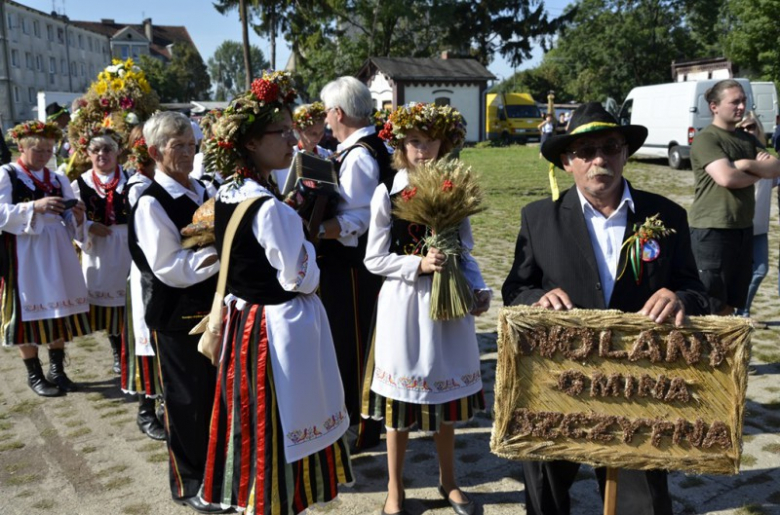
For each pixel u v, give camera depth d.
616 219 2.69
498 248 9.88
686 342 2.26
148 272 3.38
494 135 35.72
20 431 4.54
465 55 46.53
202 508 3.48
